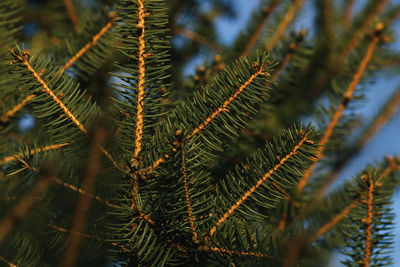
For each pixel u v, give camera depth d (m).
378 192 0.71
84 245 0.68
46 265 0.71
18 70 0.69
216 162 0.80
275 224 0.84
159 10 0.70
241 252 0.69
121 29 0.70
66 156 0.69
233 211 0.70
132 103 0.70
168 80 0.80
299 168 0.70
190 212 0.69
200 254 0.70
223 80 0.71
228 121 0.71
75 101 0.70
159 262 0.69
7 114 0.82
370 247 0.71
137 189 0.69
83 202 0.66
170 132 0.68
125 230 0.69
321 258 0.68
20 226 0.70
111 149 0.68
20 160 0.69
